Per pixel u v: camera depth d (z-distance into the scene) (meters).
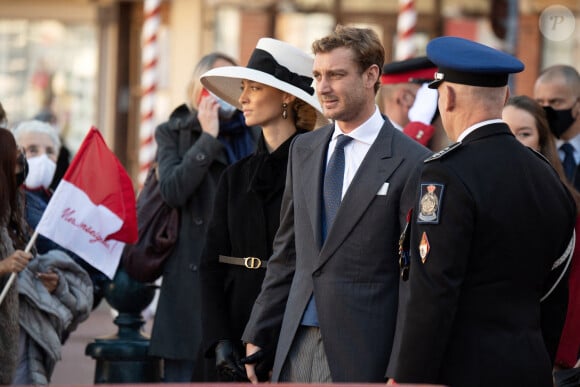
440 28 42.06
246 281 14.34
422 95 18.11
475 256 11.22
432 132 17.86
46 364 15.36
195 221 17.12
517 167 11.44
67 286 15.51
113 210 15.13
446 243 11.02
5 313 13.94
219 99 16.77
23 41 43.53
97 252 15.19
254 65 14.55
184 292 17.08
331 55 12.73
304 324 12.84
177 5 42.47
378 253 12.45
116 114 43.44
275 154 14.41
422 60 18.23
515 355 11.22
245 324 14.33
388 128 12.87
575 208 11.95
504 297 11.29
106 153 15.19
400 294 11.99
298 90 14.21
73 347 27.88
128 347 17.92
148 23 32.66
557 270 11.90
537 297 11.66
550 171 11.80
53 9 43.38
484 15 41.91
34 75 43.56
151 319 29.59
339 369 12.39
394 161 12.57
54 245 16.31
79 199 15.04
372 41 12.80
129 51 43.41
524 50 41.56
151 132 32.59
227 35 42.38
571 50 41.41
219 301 14.45
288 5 42.09
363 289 12.45
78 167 15.10
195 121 17.47
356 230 12.52
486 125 11.56
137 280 17.31
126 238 15.23
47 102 43.53
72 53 43.50
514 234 11.25
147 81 32.69
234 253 14.48
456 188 11.12
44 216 14.86
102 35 43.34
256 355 13.53
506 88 11.73
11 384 14.05
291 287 13.12
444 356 11.23
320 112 14.53
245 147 17.38
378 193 12.51
